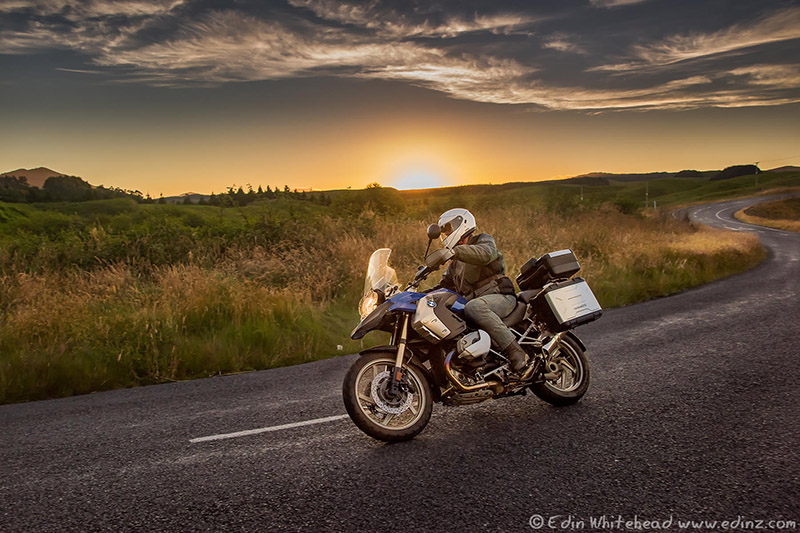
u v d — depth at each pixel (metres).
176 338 8.21
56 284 10.87
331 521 3.22
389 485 3.66
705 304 11.18
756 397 5.14
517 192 34.88
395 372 4.48
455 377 4.59
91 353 7.71
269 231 15.23
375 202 20.59
